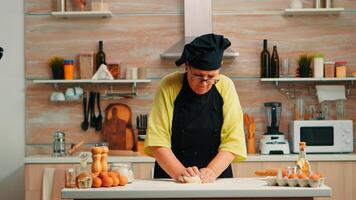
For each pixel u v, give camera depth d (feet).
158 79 17.89
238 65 17.89
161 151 9.64
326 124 16.85
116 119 17.80
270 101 17.94
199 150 10.33
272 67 17.60
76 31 17.92
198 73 9.27
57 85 17.90
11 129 17.80
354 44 17.93
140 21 17.93
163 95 9.94
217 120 10.10
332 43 17.97
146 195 7.94
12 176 17.79
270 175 9.94
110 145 17.72
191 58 9.15
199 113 10.03
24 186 17.40
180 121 10.03
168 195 7.93
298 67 17.79
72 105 17.92
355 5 17.93
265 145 16.83
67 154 17.17
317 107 17.90
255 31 17.89
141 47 17.94
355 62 17.94
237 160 10.16
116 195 7.95
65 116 17.88
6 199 17.81
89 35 17.92
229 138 9.89
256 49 17.89
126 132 17.74
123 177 8.59
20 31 17.84
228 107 10.01
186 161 10.36
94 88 17.92
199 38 9.26
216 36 9.36
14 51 17.83
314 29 17.95
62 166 16.07
